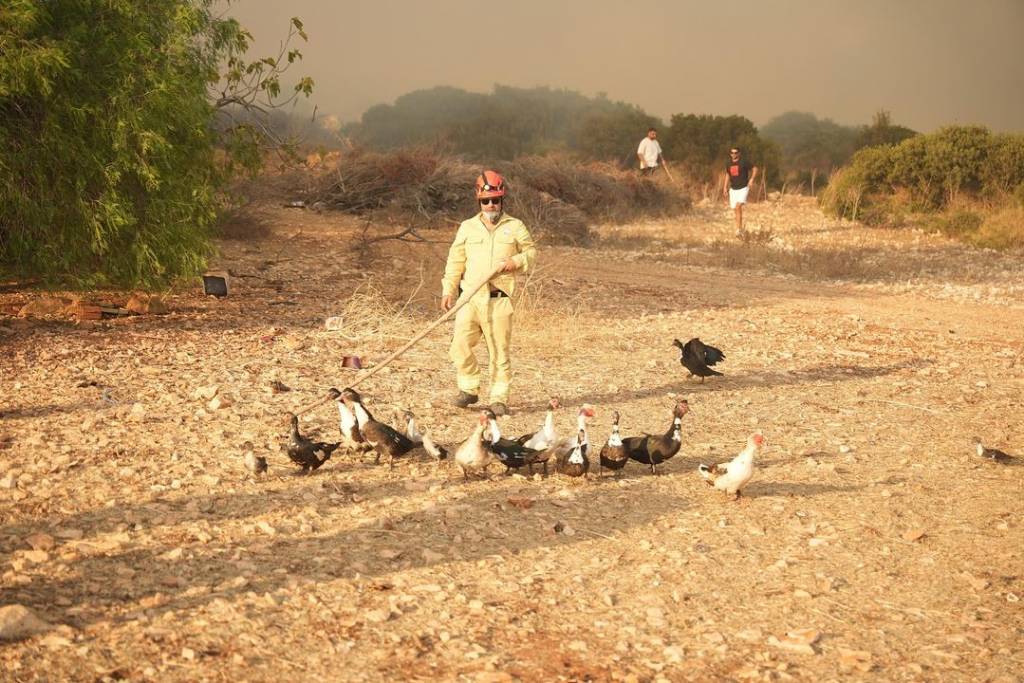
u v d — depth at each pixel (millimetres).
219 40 13234
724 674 4301
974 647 4586
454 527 5836
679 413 6918
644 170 30391
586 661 4375
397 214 21203
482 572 5238
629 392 9602
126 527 5578
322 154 23656
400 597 4879
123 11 11133
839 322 14008
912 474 7191
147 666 4117
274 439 7441
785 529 6020
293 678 4113
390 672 4207
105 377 9008
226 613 4605
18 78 9977
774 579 5309
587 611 4867
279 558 5270
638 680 4203
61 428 7434
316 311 12781
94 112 10781
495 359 8492
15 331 10492
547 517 6070
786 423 8633
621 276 17625
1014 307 15727
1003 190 25984
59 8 10891
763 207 30156
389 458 6969
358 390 9070
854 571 5430
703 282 17406
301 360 10203
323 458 6641
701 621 4809
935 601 5090
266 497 6180
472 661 4324
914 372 10938
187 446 7156
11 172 10422
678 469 7184
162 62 11570
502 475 6879
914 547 5785
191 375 9266
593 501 6406
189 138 12383
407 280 15328
